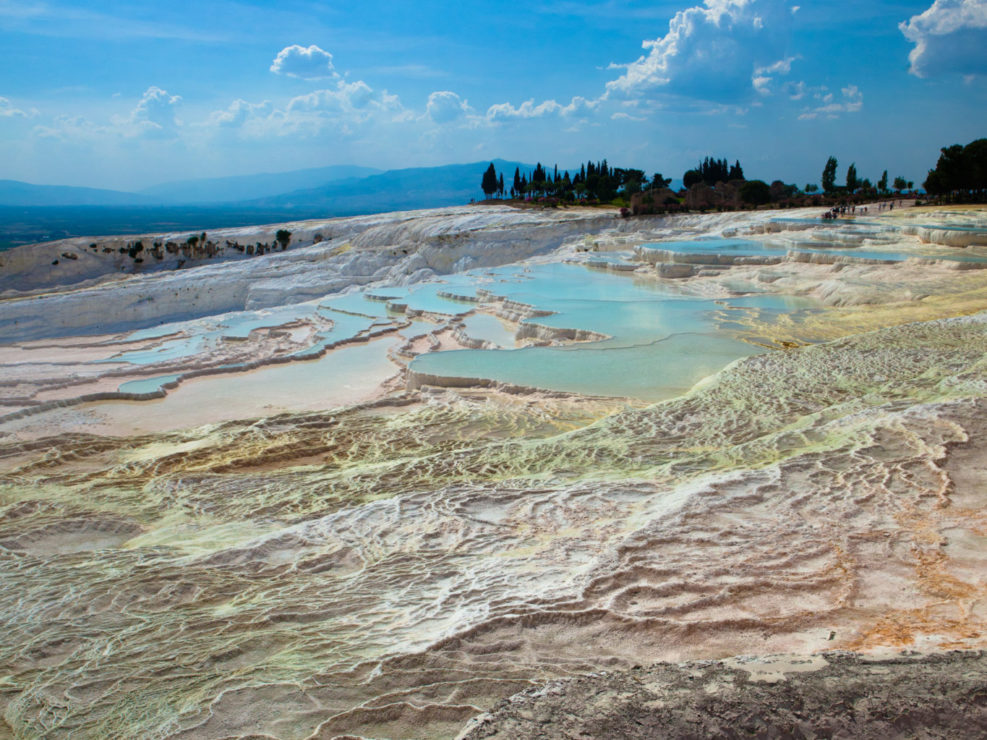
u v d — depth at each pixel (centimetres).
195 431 1491
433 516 775
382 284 5925
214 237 8306
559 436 1137
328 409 1705
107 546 883
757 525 628
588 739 276
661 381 1545
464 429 1301
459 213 8031
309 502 946
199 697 435
